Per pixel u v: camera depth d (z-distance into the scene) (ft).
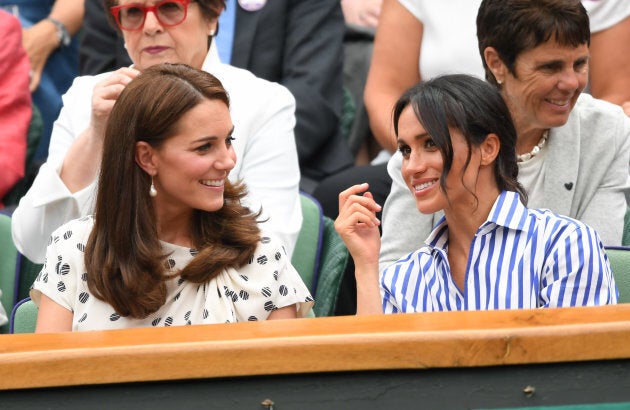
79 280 32.50
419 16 51.52
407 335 22.45
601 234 40.29
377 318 24.18
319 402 22.66
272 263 32.50
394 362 22.43
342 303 45.83
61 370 22.52
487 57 39.50
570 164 39.96
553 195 40.04
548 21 37.65
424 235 40.68
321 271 43.57
